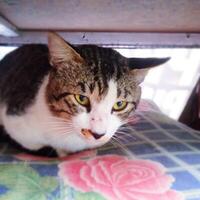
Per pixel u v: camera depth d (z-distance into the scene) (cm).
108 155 22
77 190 17
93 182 18
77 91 19
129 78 21
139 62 22
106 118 19
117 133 25
